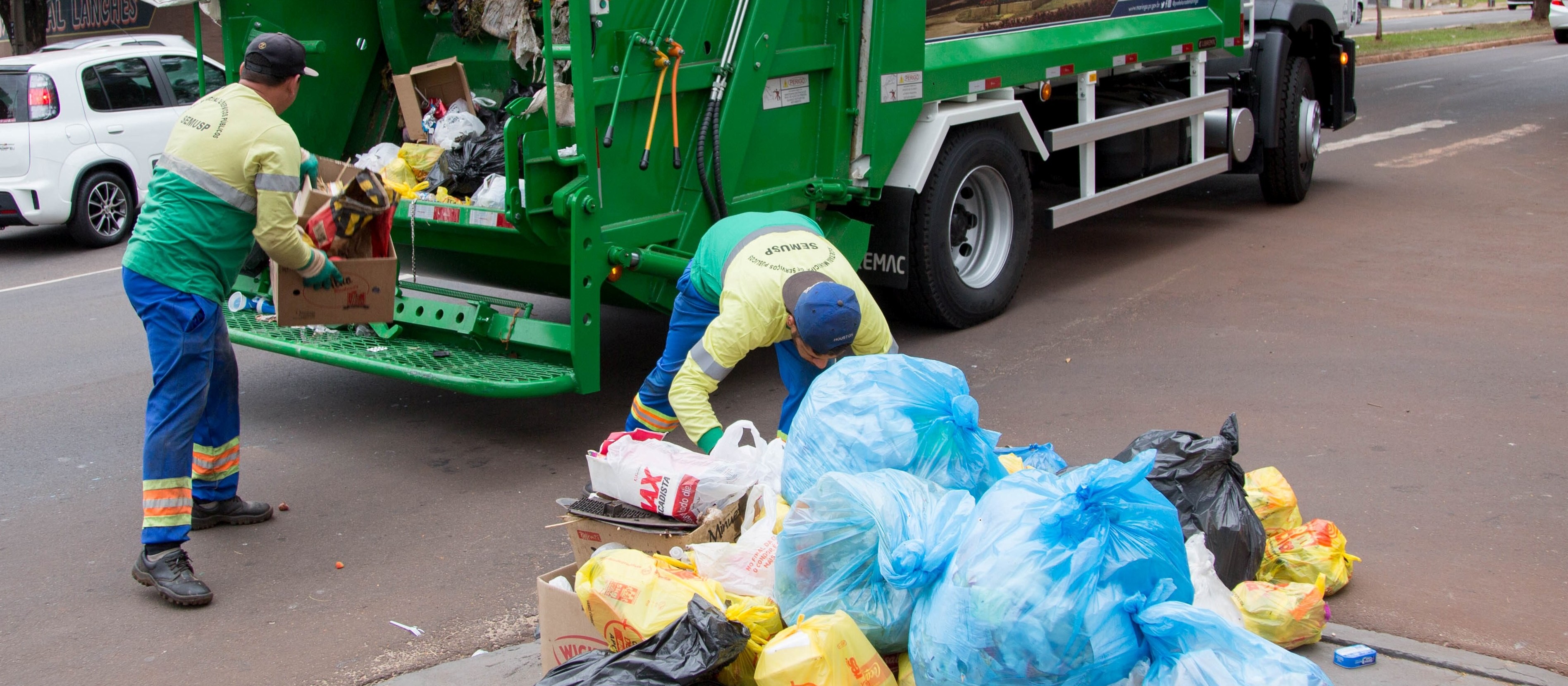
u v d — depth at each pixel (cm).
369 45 596
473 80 595
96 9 1369
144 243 362
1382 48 2286
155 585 366
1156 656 229
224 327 407
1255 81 873
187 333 364
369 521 427
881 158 557
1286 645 301
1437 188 971
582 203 441
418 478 468
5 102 953
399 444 507
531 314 482
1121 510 240
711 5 479
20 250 1002
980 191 647
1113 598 229
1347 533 380
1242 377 540
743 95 495
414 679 319
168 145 373
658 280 485
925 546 250
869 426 293
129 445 516
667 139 477
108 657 337
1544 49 2359
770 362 603
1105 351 590
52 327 726
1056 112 734
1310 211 905
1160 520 246
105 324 732
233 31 541
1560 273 698
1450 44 2389
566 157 439
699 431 356
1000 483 252
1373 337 592
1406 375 534
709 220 499
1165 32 758
